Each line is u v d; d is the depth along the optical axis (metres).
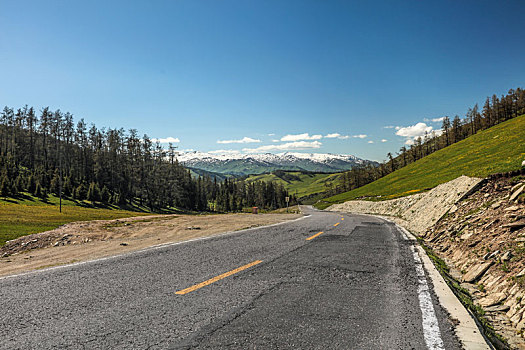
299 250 8.27
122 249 8.76
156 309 3.88
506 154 40.41
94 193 88.12
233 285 4.96
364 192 84.38
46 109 113.06
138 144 105.50
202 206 122.62
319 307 4.00
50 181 92.25
